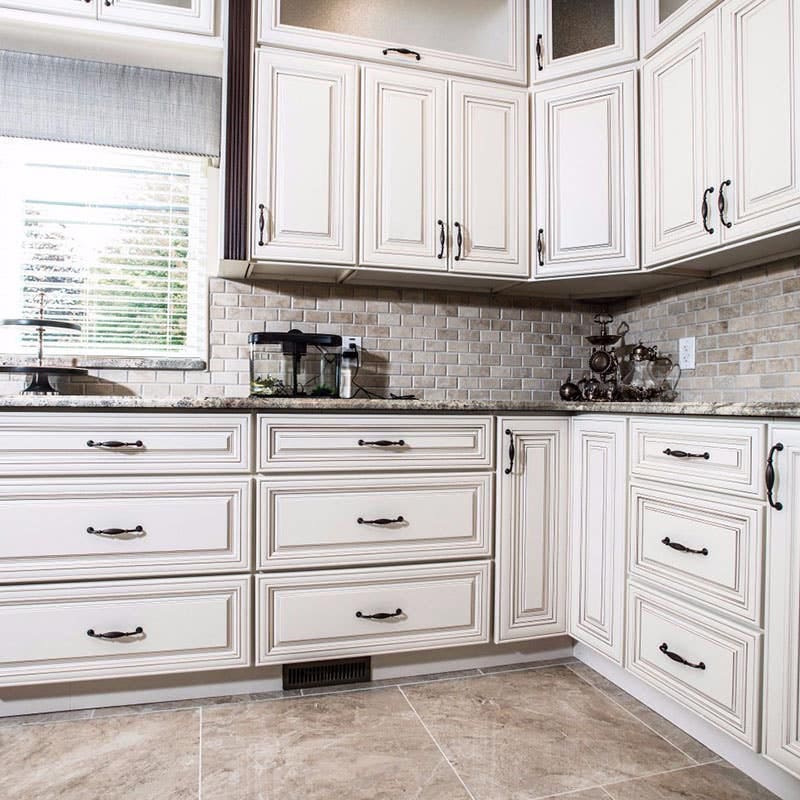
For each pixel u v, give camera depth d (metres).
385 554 1.96
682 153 1.97
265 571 1.87
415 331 2.59
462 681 2.03
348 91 2.16
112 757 1.56
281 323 2.44
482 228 2.28
